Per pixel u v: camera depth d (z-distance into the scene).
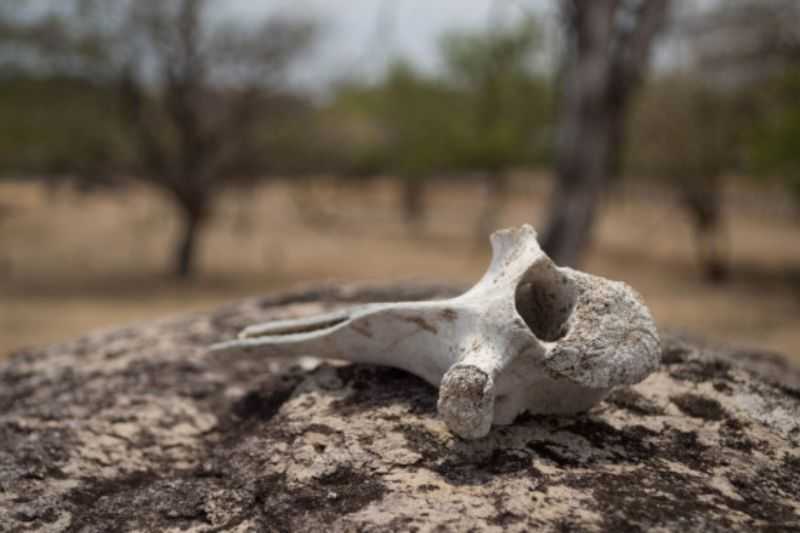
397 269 17.22
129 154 15.30
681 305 13.02
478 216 26.41
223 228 22.77
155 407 2.83
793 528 1.88
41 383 3.13
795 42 13.06
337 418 2.40
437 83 22.62
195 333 3.60
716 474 2.14
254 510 2.09
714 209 15.75
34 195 22.20
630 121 15.20
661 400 2.57
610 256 18.89
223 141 15.71
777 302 13.34
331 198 28.58
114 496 2.27
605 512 1.89
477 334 2.20
